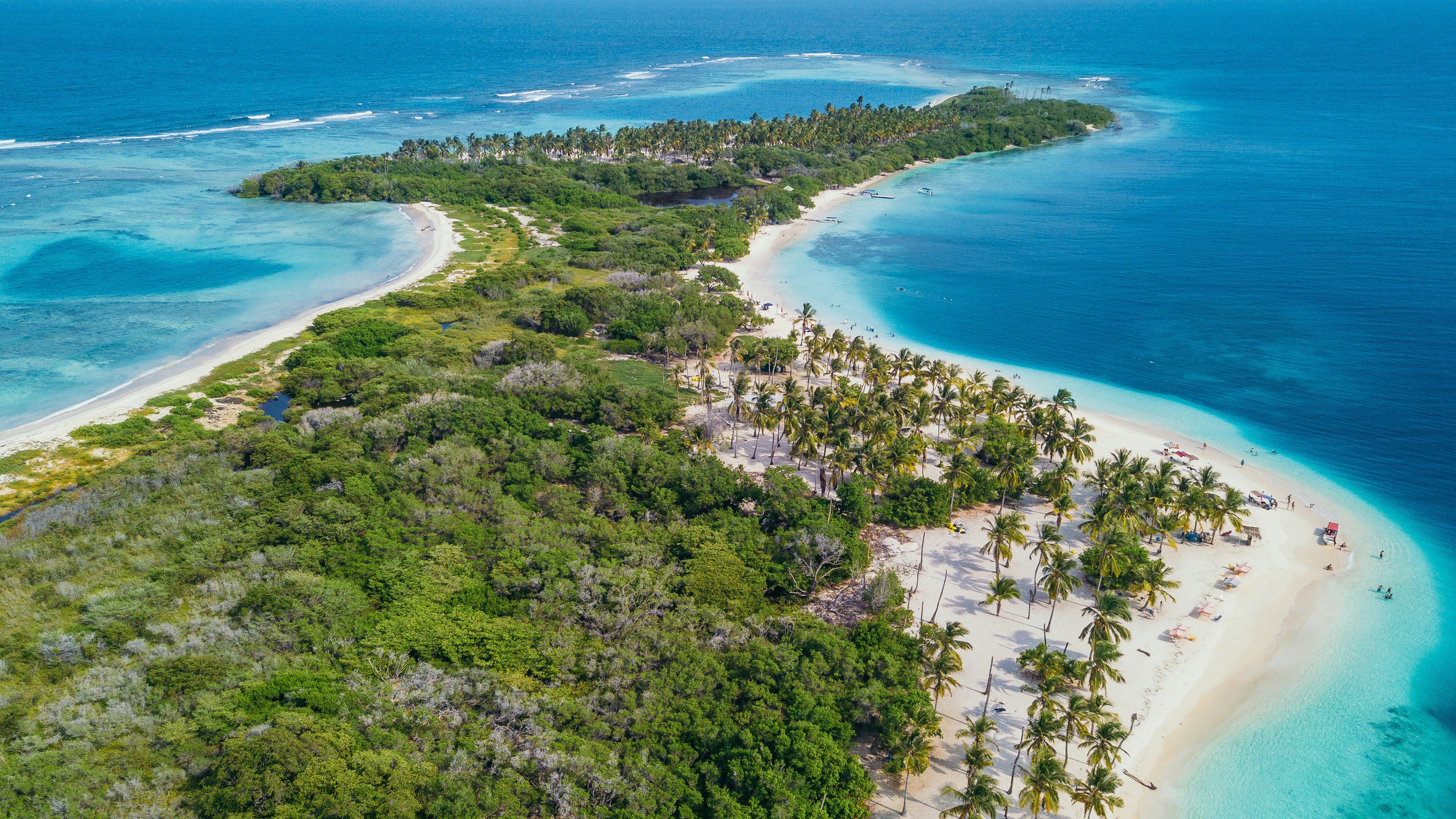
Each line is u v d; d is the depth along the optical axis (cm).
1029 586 9850
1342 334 18050
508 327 17262
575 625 8488
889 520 11069
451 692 7388
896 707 7406
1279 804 7275
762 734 7081
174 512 10131
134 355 16138
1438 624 9494
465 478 10831
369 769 6469
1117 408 14962
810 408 11862
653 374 15500
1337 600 9844
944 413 12938
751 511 10944
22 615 8406
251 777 6359
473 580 9012
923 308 19612
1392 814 7219
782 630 8531
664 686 7625
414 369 14488
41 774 6481
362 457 11625
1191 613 9531
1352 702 8388
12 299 19025
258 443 11619
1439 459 13175
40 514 10225
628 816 6278
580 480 11438
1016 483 11119
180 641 7950
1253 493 11994
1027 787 6762
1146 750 7756
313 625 8169
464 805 6294
